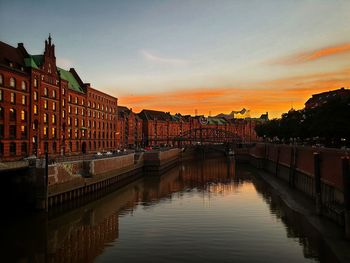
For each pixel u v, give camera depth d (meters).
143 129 165.38
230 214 44.38
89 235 35.72
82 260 28.98
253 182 76.88
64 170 48.47
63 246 32.47
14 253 30.78
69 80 88.56
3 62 59.94
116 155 74.94
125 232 36.47
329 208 40.97
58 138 76.06
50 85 72.94
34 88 66.31
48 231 36.97
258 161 110.69
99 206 50.22
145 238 34.25
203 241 33.16
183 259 28.59
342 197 38.47
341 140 68.94
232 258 28.75
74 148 84.75
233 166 120.12
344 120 58.09
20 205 43.12
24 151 63.22
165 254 29.78
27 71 65.00
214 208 48.16
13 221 40.19
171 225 39.00
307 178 57.66
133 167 84.06
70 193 49.91
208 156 171.75
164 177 87.44
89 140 93.88
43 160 43.22
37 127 66.38
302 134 79.56
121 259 28.92
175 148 133.75
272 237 34.28
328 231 35.72
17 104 61.28
